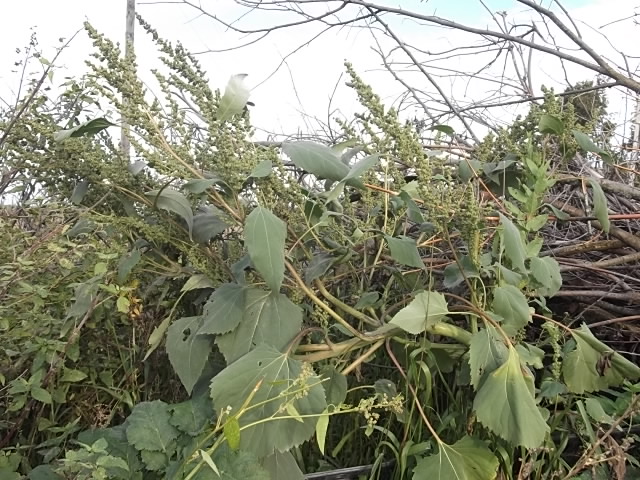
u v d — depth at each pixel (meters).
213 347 1.75
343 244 1.74
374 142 1.74
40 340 1.78
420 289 1.76
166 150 1.61
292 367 1.41
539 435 1.37
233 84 1.50
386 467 1.74
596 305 2.18
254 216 1.36
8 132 1.72
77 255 1.99
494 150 2.06
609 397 2.04
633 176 2.69
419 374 1.63
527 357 1.56
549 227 2.39
